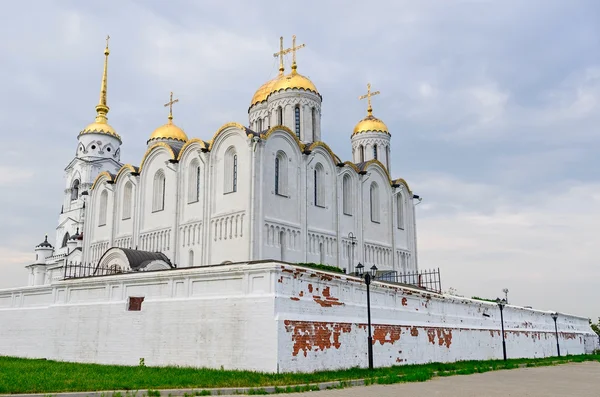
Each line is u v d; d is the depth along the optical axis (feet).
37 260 243.60
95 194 194.08
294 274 84.12
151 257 144.05
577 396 62.69
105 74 258.78
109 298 101.30
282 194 149.89
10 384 57.31
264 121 198.08
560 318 205.67
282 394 59.26
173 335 89.20
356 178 181.37
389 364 100.48
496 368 108.88
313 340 83.71
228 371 76.23
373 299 102.27
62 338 106.52
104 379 63.41
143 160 175.52
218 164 152.25
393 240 192.13
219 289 86.69
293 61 196.85
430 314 118.62
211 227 149.59
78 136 250.98
